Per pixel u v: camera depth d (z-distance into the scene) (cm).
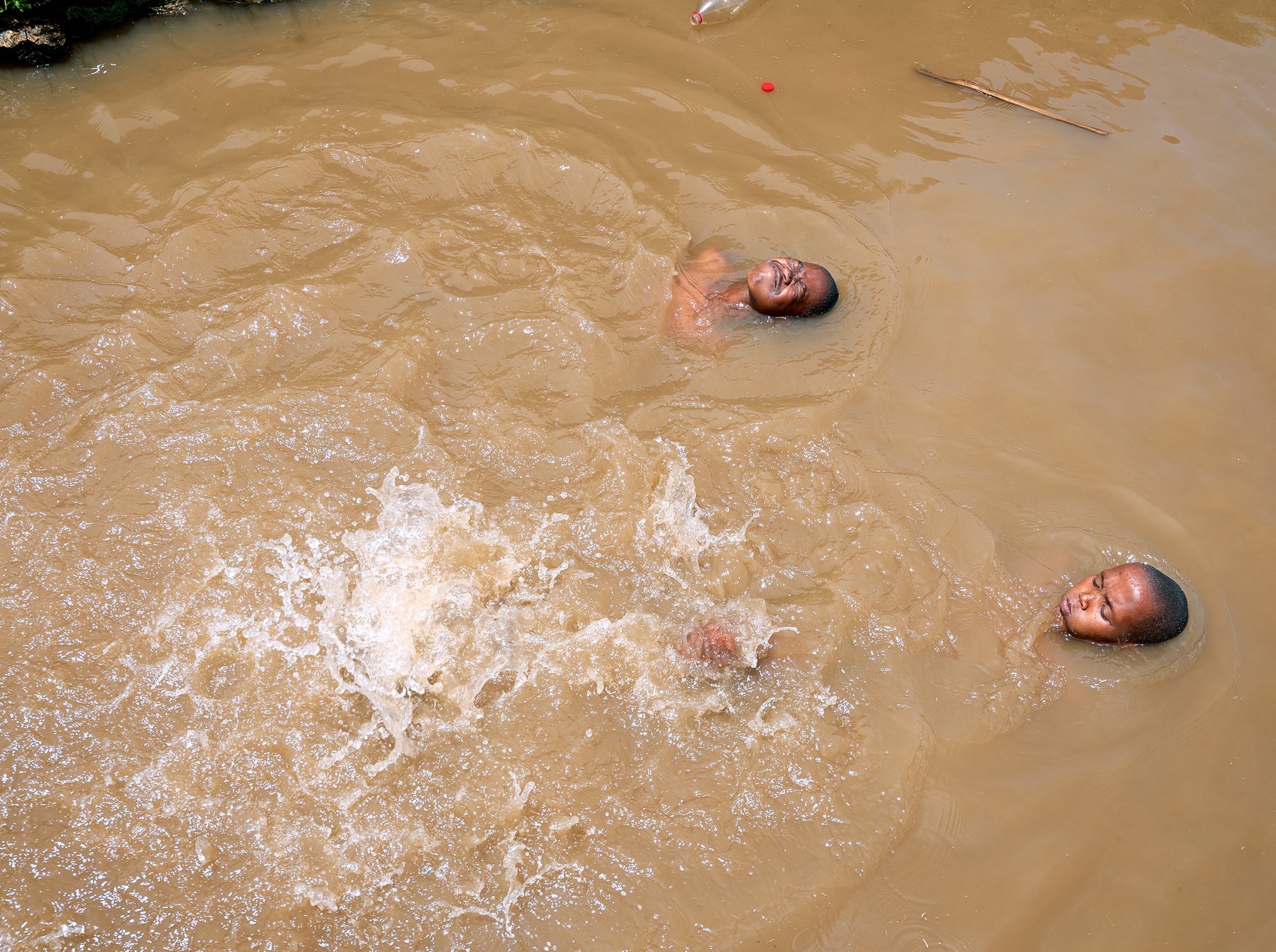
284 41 786
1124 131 806
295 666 459
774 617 509
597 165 687
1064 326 667
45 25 732
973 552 548
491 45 805
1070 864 450
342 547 500
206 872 402
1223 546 570
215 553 487
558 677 475
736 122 766
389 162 676
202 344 563
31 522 485
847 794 453
